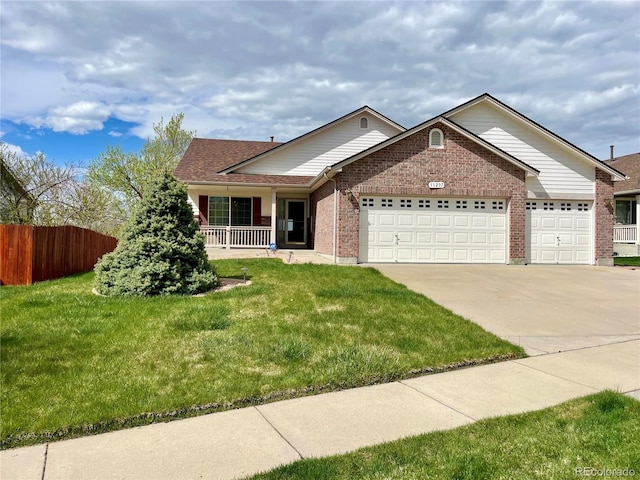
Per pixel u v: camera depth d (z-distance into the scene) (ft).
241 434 11.85
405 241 47.42
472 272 41.81
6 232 34.86
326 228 51.57
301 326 21.52
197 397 13.82
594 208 52.85
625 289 35.73
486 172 48.16
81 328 20.42
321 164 63.41
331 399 14.38
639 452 10.47
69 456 10.64
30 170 72.49
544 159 53.57
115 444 11.27
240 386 14.75
